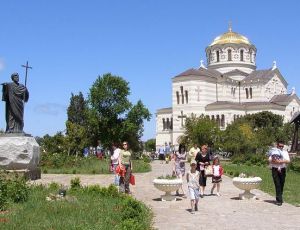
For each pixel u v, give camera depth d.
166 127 120.69
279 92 124.62
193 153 26.44
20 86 28.38
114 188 20.53
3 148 27.73
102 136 88.94
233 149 74.69
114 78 88.19
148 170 43.69
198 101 114.12
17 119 28.44
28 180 26.02
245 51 127.19
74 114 122.56
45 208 16.03
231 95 121.06
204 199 22.27
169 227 15.02
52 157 45.97
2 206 15.95
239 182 22.02
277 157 20.61
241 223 15.77
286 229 14.71
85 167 44.41
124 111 89.50
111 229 13.01
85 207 16.55
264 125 100.38
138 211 15.52
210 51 129.00
